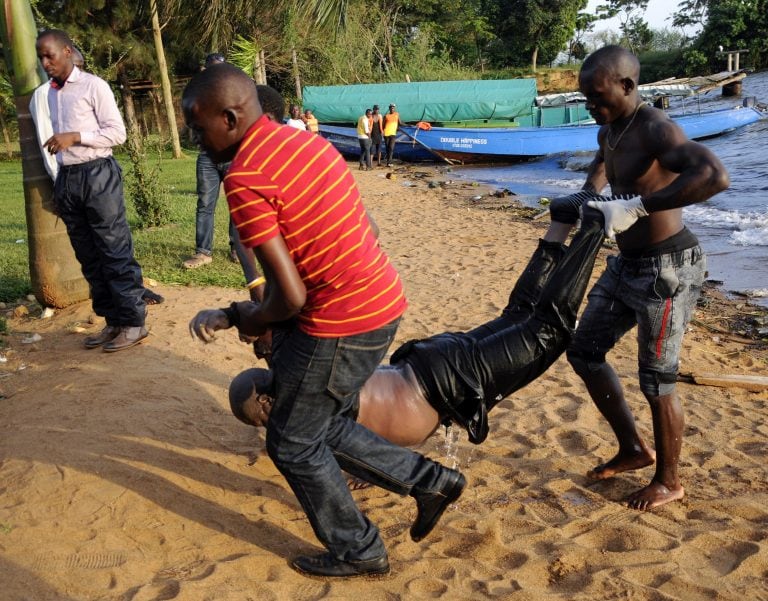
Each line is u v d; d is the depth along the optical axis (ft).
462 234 40.42
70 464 12.45
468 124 92.38
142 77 98.94
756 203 46.91
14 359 18.52
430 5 173.58
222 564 10.25
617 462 13.15
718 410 16.56
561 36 199.82
